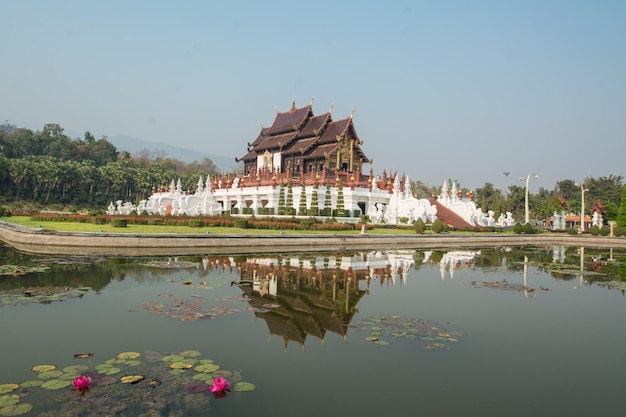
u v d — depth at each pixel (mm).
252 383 11008
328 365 12336
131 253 33875
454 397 10664
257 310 17500
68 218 47812
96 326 15023
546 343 14750
